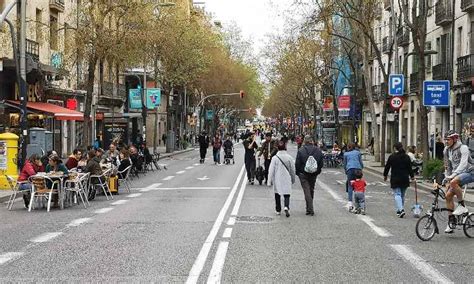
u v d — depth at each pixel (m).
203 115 92.88
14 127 31.03
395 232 13.12
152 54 49.12
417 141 44.72
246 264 9.51
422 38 25.88
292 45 53.03
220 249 10.80
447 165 13.13
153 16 40.75
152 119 76.31
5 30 30.61
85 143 31.30
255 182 26.84
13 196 17.59
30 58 31.53
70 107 41.06
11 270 9.11
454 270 9.31
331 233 12.87
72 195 19.22
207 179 28.58
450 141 12.90
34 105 34.25
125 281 8.35
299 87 69.50
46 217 15.39
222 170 35.59
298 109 97.31
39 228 13.48
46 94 38.75
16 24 29.45
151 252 10.51
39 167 18.11
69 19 38.59
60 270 9.08
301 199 19.98
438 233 12.87
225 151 43.25
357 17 34.31
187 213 16.09
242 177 29.89
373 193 22.58
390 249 11.07
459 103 35.25
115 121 44.69
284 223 14.33
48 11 37.62
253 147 25.80
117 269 9.12
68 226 13.77
